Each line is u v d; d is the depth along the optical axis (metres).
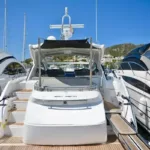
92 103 3.85
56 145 3.54
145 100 6.63
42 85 4.41
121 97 4.82
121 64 8.66
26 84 5.16
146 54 7.16
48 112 3.65
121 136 3.47
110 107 4.91
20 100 4.62
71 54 5.70
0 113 4.08
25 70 13.35
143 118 6.68
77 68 6.29
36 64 5.47
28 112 3.69
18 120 4.26
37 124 3.51
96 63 5.62
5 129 4.04
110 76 5.92
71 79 4.86
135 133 3.57
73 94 3.83
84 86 4.25
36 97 3.80
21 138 3.92
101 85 5.15
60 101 3.76
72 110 3.69
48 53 5.46
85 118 3.60
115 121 4.08
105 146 3.56
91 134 3.55
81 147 3.51
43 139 3.53
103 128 3.60
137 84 7.02
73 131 3.51
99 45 4.93
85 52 5.37
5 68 10.77
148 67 6.88
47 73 5.52
